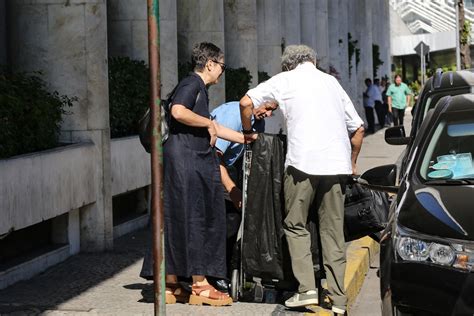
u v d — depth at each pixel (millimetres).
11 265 15945
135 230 21625
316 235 14031
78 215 18578
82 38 19031
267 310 13828
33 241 17484
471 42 86438
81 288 15312
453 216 11289
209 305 14070
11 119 16062
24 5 19172
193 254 13898
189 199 13859
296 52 13867
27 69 19219
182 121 13633
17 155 16047
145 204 22578
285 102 13633
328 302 14453
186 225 13859
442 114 13867
